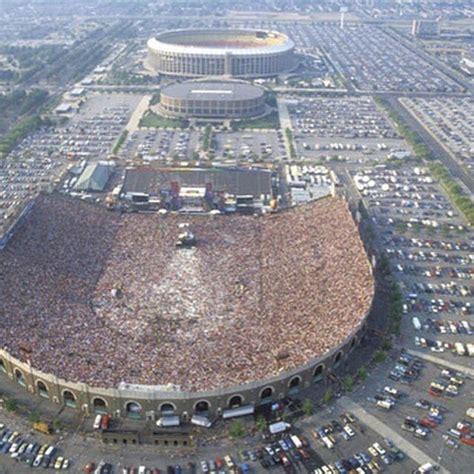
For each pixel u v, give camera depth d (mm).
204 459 184000
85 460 183000
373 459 184750
